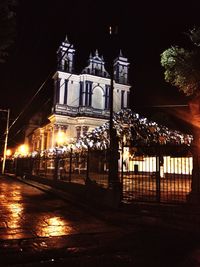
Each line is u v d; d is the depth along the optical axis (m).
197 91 9.99
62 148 29.34
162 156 10.74
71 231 7.42
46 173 21.14
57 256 5.55
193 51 10.18
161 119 31.73
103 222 8.61
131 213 9.28
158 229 7.73
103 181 12.16
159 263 5.37
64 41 47.75
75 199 12.52
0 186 19.47
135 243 6.53
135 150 12.74
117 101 48.91
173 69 10.80
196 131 9.44
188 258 5.67
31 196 14.46
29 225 7.89
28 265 5.06
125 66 50.91
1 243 6.18
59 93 46.19
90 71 47.84
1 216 8.91
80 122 45.34
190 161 11.73
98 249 6.04
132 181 12.80
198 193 8.70
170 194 11.30
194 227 7.45
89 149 13.36
